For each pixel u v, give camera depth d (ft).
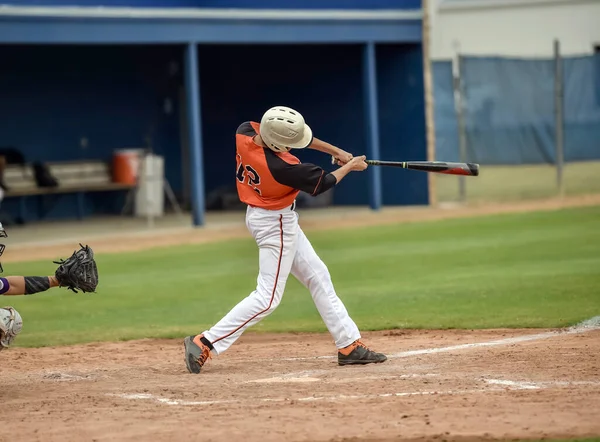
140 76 270.05
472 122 242.37
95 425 63.10
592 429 58.29
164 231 215.72
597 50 341.41
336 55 256.93
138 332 106.83
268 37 227.40
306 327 107.14
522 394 67.72
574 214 205.98
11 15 200.23
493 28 345.10
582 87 249.55
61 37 205.77
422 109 245.04
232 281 142.82
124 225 232.32
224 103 276.00
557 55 242.37
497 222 199.82
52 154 257.14
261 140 78.69
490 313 107.45
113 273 155.63
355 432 59.11
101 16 208.85
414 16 241.76
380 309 113.91
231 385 75.31
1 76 248.32
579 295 115.44
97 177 254.88
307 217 231.09
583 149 250.57
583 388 69.10
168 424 62.64
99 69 263.49
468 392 69.05
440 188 267.18
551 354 83.25
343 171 79.97
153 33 214.69
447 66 248.32
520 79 244.83
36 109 254.06
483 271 138.41
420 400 66.95
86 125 262.26
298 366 83.92
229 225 223.30
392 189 252.21
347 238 186.60
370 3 237.04
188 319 114.52
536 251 155.43
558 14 342.23
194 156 220.43
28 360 92.73
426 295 121.70
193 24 218.59
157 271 155.94
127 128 268.62
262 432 59.77
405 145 248.52
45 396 73.92
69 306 127.34
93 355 94.68
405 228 199.31
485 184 272.92
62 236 213.66
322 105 260.83
